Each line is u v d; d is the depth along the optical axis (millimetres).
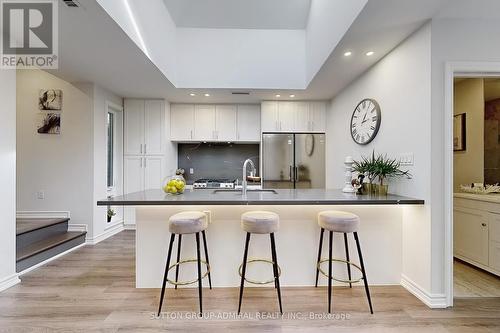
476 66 2195
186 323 1982
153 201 2201
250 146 5453
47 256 3188
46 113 3871
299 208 2555
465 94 3576
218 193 2812
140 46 2742
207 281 2545
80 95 3863
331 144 4637
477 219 2994
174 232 2074
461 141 3621
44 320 2004
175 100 4832
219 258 2537
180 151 5449
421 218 2301
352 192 2803
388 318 2047
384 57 2867
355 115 3490
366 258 2580
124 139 4715
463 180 3604
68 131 3869
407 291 2461
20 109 3867
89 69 3299
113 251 3570
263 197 2436
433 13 2096
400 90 2588
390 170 2570
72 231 3877
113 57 2932
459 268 3066
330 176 4656
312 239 2564
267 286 2543
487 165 3846
